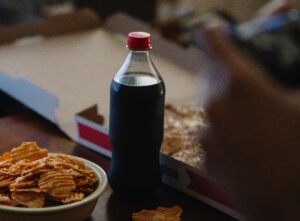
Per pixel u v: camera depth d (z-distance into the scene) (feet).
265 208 1.70
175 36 6.40
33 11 6.62
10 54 4.66
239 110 1.68
